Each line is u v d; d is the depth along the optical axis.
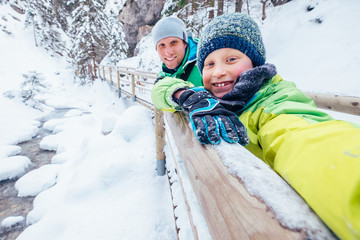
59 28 31.25
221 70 0.73
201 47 0.81
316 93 1.32
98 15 16.59
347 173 0.21
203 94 0.65
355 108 1.02
